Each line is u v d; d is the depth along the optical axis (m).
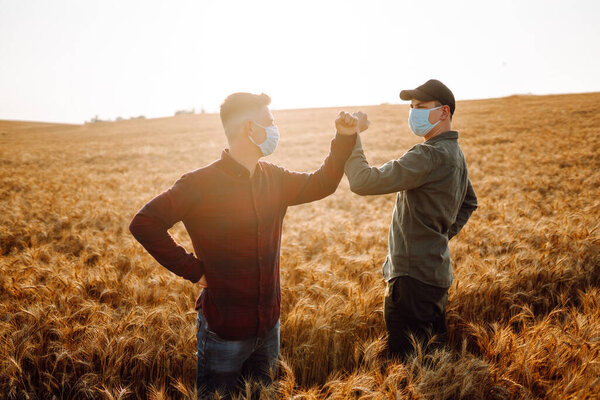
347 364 2.72
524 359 2.22
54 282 3.48
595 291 3.09
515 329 3.11
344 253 4.71
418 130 2.22
